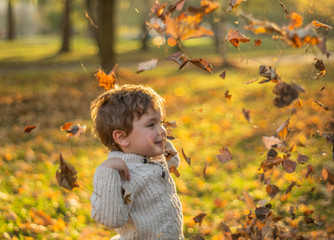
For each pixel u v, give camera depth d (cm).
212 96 1153
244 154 622
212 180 532
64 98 1221
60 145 716
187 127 832
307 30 154
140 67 195
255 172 541
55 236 371
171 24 167
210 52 2789
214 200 457
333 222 390
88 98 1221
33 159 624
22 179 513
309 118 484
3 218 383
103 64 1532
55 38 7206
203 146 683
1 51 3578
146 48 3453
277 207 432
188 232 390
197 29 166
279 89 171
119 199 190
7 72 1900
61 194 472
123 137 202
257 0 411
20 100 1191
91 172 562
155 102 202
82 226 400
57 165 593
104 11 1515
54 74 1783
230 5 184
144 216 201
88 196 477
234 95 1112
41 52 3300
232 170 562
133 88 209
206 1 163
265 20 157
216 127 796
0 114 1006
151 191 202
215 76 1538
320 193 453
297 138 340
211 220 417
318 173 482
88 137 761
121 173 197
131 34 5759
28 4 2878
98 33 1558
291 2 243
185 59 200
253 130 719
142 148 202
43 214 409
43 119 957
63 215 423
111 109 201
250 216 281
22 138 771
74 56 2816
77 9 2927
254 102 989
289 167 248
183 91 1276
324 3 241
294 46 157
